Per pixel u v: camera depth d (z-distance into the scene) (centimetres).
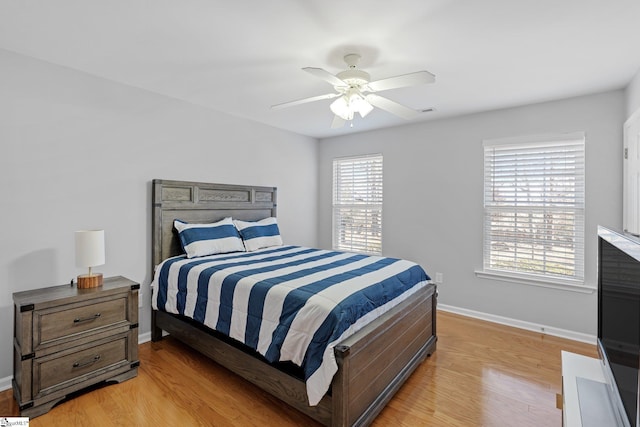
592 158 294
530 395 215
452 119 374
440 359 265
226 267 260
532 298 326
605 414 128
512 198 339
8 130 223
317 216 502
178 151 324
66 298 206
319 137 494
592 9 170
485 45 209
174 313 272
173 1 166
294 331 183
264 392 219
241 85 284
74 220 255
